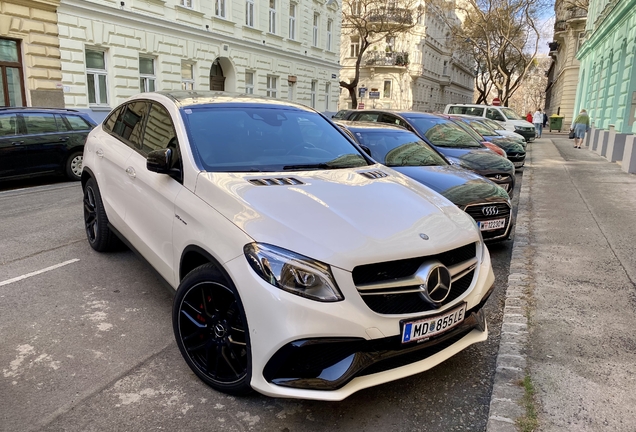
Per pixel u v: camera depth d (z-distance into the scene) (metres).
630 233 6.14
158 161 3.24
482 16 35.22
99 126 5.29
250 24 22.81
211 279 2.69
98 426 2.53
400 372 2.54
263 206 2.72
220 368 2.77
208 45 19.95
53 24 13.82
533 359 3.19
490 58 37.50
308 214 2.67
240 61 22.19
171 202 3.21
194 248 2.88
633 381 2.95
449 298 2.73
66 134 10.09
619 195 8.68
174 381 2.95
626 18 14.02
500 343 3.42
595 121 18.94
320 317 2.32
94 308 3.91
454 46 59.62
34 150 9.52
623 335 3.52
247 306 2.43
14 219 6.67
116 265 4.84
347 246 2.46
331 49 31.33
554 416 2.62
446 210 3.18
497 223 5.39
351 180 3.35
